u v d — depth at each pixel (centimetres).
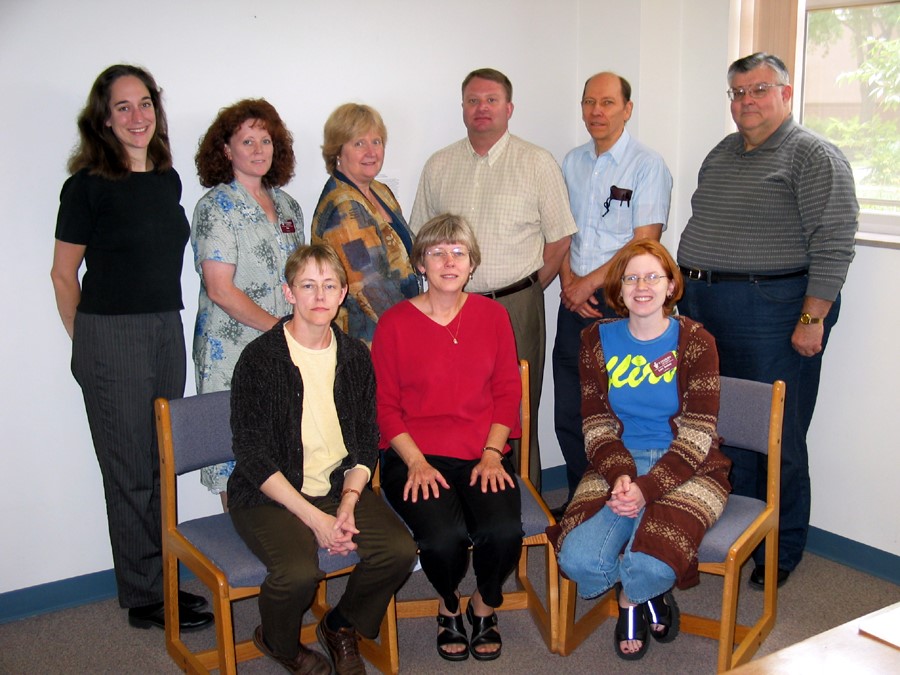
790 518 276
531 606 262
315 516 211
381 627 235
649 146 328
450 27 313
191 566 217
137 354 243
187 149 271
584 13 338
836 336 284
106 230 233
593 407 240
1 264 250
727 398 237
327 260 217
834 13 289
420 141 316
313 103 290
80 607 277
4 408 258
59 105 250
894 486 275
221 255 241
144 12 257
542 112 342
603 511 226
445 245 233
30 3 241
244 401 217
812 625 252
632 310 231
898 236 277
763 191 261
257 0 273
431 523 221
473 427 243
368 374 231
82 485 275
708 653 242
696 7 316
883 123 280
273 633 213
